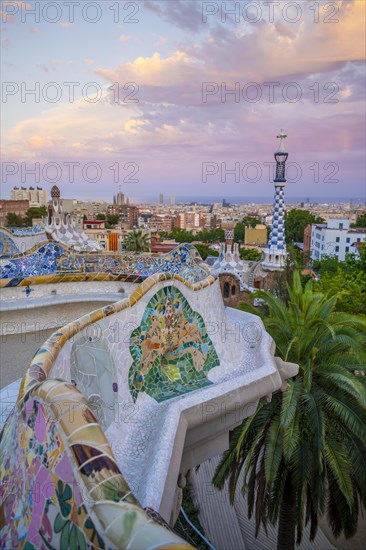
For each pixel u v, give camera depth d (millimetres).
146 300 4680
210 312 5746
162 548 1498
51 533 1896
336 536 10500
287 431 8648
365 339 10273
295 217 85438
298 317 10172
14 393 5680
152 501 3141
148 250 44938
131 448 3979
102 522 1674
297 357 9906
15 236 12242
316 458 8820
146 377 4703
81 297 8469
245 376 5203
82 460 1883
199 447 5043
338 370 9477
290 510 10547
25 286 8133
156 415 4438
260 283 28609
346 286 21297
